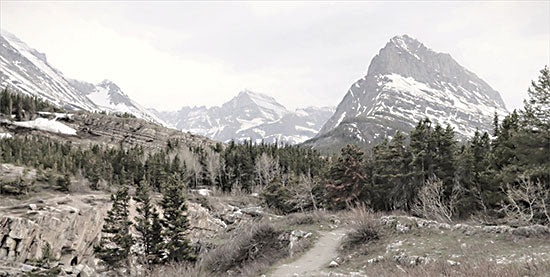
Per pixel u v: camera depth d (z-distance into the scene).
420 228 26.34
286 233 35.97
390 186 49.22
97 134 134.88
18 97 138.88
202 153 109.75
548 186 29.84
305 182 60.81
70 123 138.88
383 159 50.25
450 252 20.67
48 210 40.16
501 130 42.31
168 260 37.03
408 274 17.88
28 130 121.00
